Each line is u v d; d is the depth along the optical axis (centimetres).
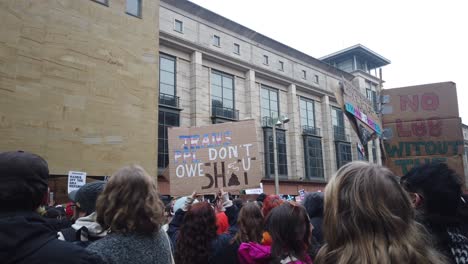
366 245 144
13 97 1344
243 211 368
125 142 1642
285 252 270
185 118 2528
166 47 2506
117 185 241
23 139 1350
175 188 571
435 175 236
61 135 1452
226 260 347
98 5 1652
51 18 1488
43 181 190
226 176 563
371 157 3488
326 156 3641
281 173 3142
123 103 1666
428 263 144
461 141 618
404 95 676
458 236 220
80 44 1562
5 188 174
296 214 274
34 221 176
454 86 643
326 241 164
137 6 1830
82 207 294
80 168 1486
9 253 159
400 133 665
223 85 2866
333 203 161
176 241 379
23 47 1394
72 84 1512
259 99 3127
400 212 150
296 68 3503
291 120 3341
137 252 230
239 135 575
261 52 3183
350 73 4191
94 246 232
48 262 165
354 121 564
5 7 1367
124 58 1703
